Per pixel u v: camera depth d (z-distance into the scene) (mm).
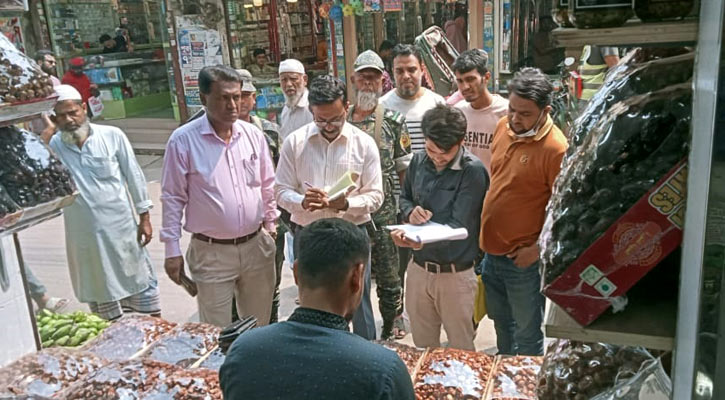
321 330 1438
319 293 1479
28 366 2158
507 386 1974
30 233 6305
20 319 2443
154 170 8945
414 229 2840
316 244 1488
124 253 3895
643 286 1056
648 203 930
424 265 3014
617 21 966
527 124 2652
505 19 7902
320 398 1332
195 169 3047
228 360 1458
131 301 4145
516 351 3172
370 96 3670
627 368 1269
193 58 9609
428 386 1968
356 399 1330
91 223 3736
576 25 1009
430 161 3004
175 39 9602
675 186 916
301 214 3252
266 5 9992
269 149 3740
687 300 870
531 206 2754
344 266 1473
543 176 2695
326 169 3225
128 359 2236
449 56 5426
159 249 5758
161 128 11016
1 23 10148
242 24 9727
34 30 11164
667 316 982
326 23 8766
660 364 1177
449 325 3041
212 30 9398
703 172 814
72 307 4539
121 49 12547
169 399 1927
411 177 3127
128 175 3904
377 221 3604
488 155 3787
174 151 3041
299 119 4559
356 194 3279
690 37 921
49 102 1967
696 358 846
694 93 856
